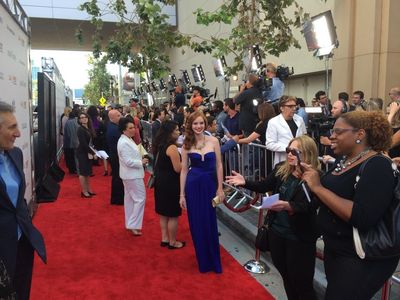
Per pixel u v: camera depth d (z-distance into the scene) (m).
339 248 2.60
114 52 13.35
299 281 3.39
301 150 3.33
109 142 8.26
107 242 6.10
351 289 2.50
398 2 10.30
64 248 5.85
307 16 9.41
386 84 10.46
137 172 6.26
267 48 10.33
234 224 6.43
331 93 12.11
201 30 21.55
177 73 28.34
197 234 4.87
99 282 4.70
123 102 39.06
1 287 2.37
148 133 13.58
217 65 13.22
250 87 7.43
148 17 11.35
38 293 4.43
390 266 2.54
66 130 12.41
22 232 3.12
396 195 2.40
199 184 4.87
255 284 4.58
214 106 10.10
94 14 13.19
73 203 8.62
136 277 4.82
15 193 3.06
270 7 9.77
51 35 27.08
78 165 9.12
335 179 2.63
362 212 2.39
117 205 8.41
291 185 3.35
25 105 6.80
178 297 4.29
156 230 6.68
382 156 2.50
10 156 3.12
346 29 11.26
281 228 3.40
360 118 2.55
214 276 4.80
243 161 6.71
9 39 5.57
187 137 5.02
